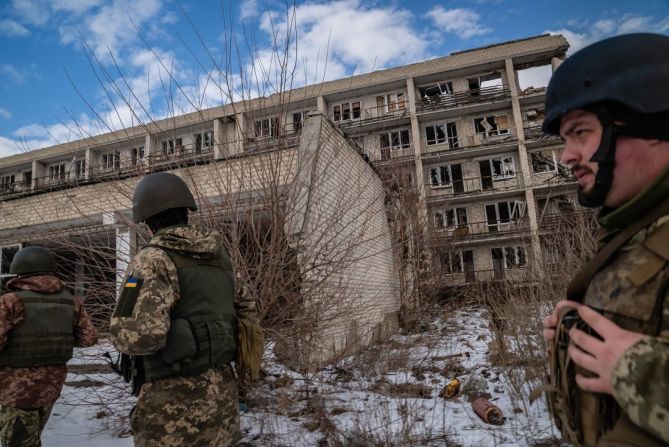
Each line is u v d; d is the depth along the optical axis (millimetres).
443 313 9891
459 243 17125
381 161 11125
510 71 25625
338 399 4203
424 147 26250
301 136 5191
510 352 5102
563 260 5305
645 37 905
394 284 10203
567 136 986
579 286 996
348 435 3324
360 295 6891
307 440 3465
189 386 1934
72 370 5039
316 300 4887
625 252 882
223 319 2141
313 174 5172
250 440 3492
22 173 28062
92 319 4742
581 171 963
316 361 4906
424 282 10039
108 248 4848
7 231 8758
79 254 4949
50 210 8609
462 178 25594
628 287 823
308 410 4043
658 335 758
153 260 1994
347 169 8016
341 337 5871
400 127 26672
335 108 27516
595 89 892
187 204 2307
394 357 5480
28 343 3025
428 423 3775
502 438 3457
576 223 5594
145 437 1886
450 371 5516
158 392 1912
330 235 5785
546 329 1111
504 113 25953
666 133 845
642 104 837
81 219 7090
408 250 10234
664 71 853
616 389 740
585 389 828
